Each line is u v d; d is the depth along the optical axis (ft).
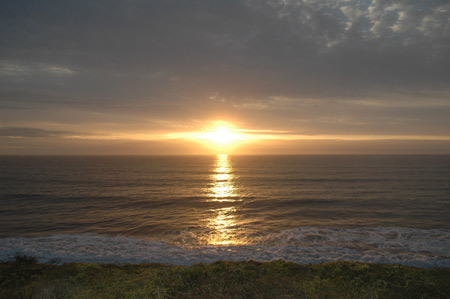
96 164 491.72
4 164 475.31
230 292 20.36
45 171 310.24
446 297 21.71
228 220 81.97
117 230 69.72
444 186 160.45
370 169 324.80
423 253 49.78
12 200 119.55
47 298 21.39
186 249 52.06
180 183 197.67
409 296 21.90
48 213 92.38
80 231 69.10
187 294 19.98
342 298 20.56
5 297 22.29
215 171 334.24
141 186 177.06
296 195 133.90
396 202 110.01
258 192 147.64
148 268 34.19
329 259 45.88
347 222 77.97
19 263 38.37
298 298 19.61
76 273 31.86
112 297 21.11
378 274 28.63
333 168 351.87
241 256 47.70
